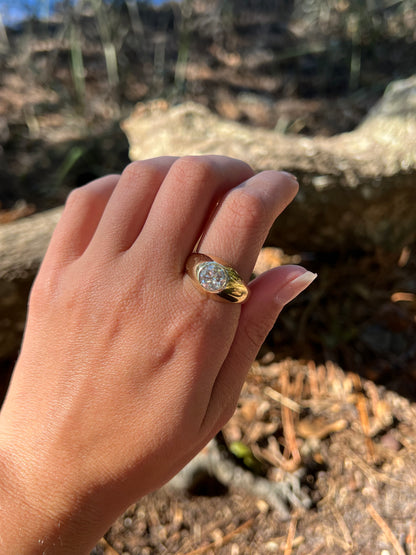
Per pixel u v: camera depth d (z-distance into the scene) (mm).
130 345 116
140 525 228
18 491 111
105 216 126
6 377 302
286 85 644
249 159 343
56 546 111
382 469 244
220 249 119
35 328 125
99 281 120
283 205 125
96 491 113
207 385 116
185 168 122
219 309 116
